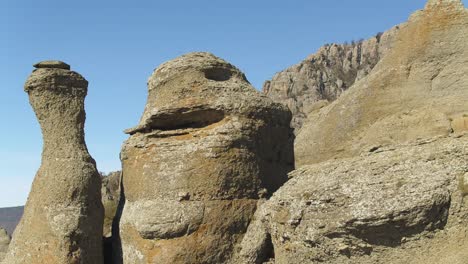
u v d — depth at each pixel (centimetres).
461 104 1611
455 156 989
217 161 1325
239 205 1335
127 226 1411
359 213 993
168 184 1339
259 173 1384
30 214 1511
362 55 9538
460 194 956
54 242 1448
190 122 1409
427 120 1653
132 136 1479
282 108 1496
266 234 1283
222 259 1302
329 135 1938
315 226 1063
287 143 1530
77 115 1595
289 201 1130
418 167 1006
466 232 942
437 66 1678
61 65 1609
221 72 1446
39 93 1570
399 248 980
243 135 1356
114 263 1536
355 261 1027
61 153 1534
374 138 1775
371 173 1042
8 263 1524
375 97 1808
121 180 1605
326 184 1081
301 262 1109
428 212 949
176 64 1419
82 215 1481
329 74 9175
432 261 948
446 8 1700
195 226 1302
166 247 1305
